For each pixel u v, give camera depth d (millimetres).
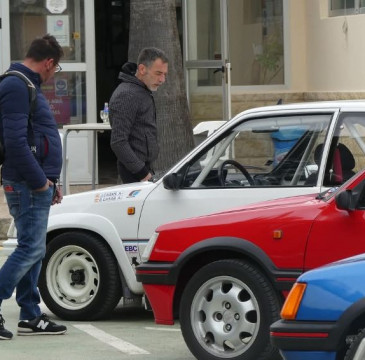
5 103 18797
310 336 13828
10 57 38594
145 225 20578
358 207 16281
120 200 20922
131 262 20797
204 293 17344
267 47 40094
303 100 39312
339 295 13734
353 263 13906
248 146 19812
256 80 40281
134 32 32312
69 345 19281
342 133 19141
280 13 39719
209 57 38125
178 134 31719
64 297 21750
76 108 39094
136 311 22734
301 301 13953
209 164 20094
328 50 37531
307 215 16609
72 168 38781
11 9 38531
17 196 19141
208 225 17375
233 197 19688
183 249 17547
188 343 17453
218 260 17391
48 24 38812
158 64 22469
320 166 19172
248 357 16938
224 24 37344
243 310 17016
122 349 18984
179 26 40000
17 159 18812
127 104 22391
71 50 39000
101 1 47781
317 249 16438
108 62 47625
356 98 35844
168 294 17766
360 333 13266
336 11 37406
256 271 16906
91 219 21094
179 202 20172
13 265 19234
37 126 19188
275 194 19359
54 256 21641
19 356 18391
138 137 22625
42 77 19312
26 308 19953
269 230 16797
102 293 21281
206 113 38344
